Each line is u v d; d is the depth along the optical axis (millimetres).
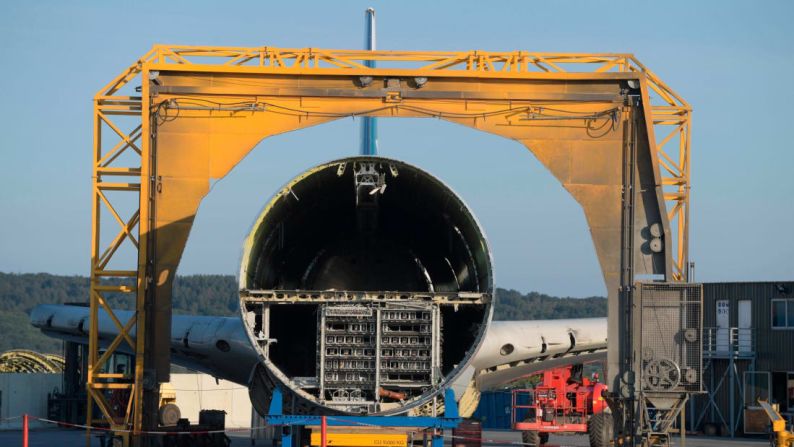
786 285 118125
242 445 84188
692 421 120938
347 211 57656
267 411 53094
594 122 61188
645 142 60938
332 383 47781
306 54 61656
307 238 58750
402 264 60844
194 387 148000
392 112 60938
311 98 60938
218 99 60781
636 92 61250
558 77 61000
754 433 113250
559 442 100500
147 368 59688
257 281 52344
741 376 119938
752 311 120750
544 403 89062
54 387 130000
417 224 57719
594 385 87688
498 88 61312
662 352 57812
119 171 61656
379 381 47719
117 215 61281
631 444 57938
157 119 60469
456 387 52156
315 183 50406
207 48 61594
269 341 47906
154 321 59781
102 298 61062
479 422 61312
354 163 48781
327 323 48688
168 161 60375
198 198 60344
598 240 60594
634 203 60625
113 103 61719
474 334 51625
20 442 88688
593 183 60906
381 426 47375
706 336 123875
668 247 60062
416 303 48000
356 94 60625
